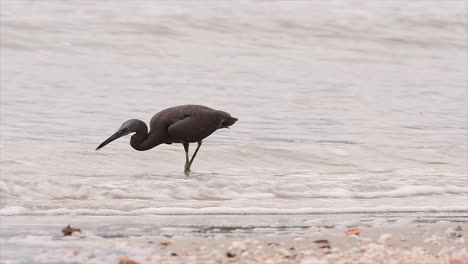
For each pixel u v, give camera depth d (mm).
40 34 32594
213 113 14773
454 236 10758
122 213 11500
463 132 20625
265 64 31562
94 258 9086
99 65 29656
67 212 11406
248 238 10305
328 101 24891
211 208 11922
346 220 11617
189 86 26438
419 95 26859
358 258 9359
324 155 16797
